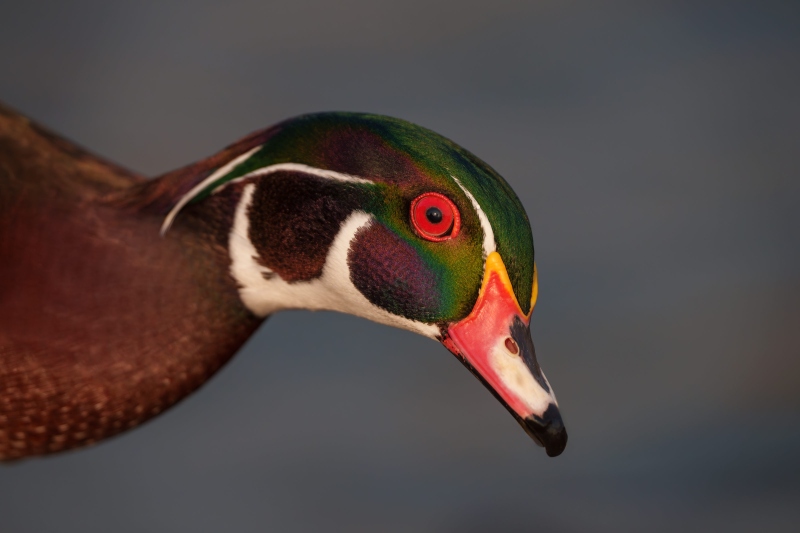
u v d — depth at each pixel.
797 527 3.49
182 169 3.34
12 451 3.35
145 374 3.34
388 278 3.32
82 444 3.35
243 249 3.34
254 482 3.52
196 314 3.34
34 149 3.35
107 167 3.36
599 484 3.52
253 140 3.33
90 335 3.34
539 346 3.58
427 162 3.32
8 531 3.49
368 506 3.51
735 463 3.52
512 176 3.87
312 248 3.33
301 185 3.33
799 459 3.52
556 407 3.32
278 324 3.59
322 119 3.33
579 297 3.61
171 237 3.34
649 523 3.50
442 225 3.32
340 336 3.59
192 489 3.51
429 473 3.52
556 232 3.69
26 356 3.34
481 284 3.32
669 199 3.85
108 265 3.34
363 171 3.32
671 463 3.53
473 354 3.32
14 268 3.34
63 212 3.34
